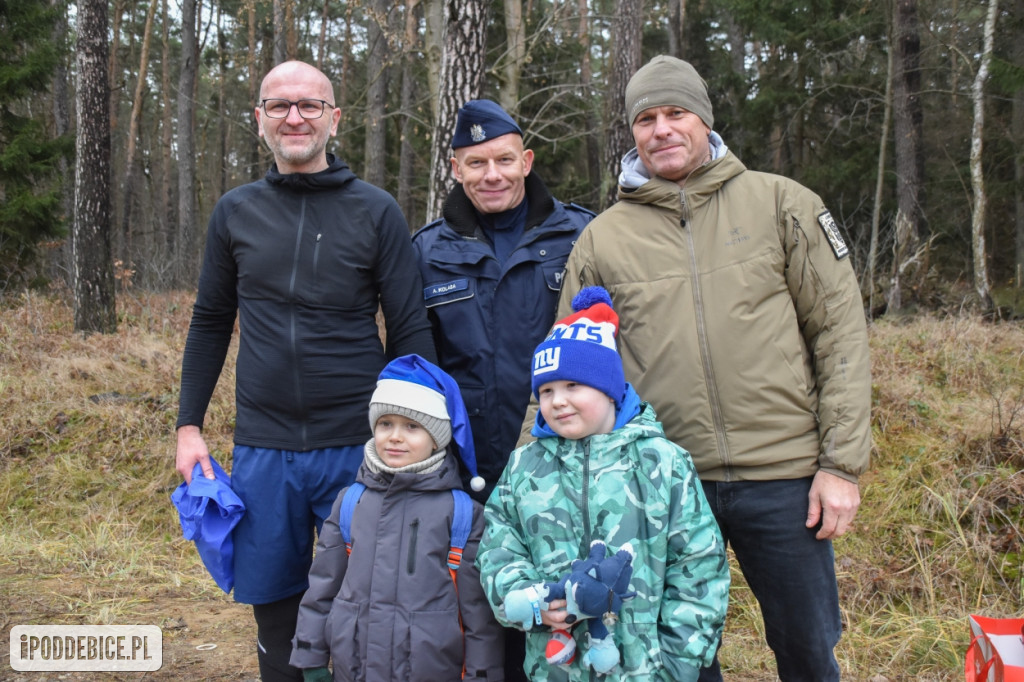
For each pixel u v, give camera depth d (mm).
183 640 3641
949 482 4645
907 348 7055
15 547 4805
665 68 2350
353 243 2547
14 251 11953
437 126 6602
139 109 20125
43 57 12234
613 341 2207
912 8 12836
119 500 5512
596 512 2094
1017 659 2297
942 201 16406
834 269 2270
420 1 10469
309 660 2303
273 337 2535
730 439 2248
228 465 5688
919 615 3828
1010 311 9812
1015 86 10539
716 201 2344
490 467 2664
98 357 7637
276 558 2547
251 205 2611
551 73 15336
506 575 2109
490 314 2670
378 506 2344
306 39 22125
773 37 16031
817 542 2254
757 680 3359
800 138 18281
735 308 2258
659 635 2059
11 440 6098
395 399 2330
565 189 17078
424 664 2203
